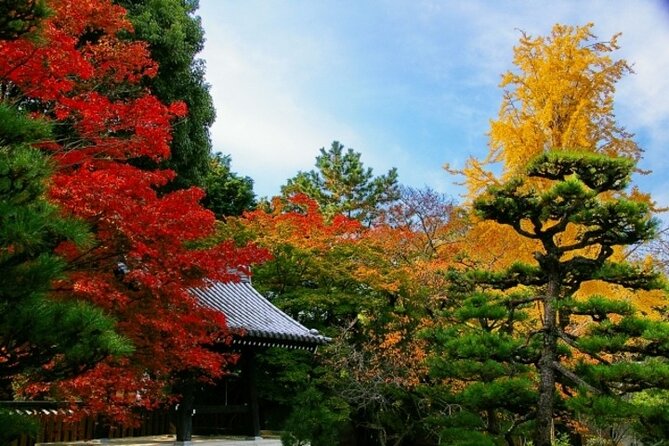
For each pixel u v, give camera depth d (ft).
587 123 50.44
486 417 41.57
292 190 120.16
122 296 26.35
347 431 65.72
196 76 59.93
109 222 25.44
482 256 53.16
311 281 67.62
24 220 14.57
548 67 51.42
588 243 28.66
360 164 120.98
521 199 29.12
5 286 15.02
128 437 45.57
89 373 27.94
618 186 28.89
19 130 16.20
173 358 31.50
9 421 16.79
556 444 50.65
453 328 32.55
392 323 59.57
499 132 51.75
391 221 76.02
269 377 60.49
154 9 56.49
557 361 28.45
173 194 30.09
